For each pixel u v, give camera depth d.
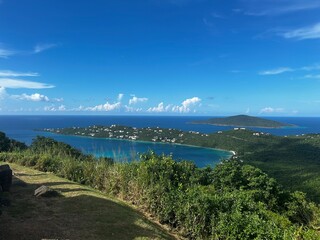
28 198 5.58
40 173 7.91
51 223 4.50
